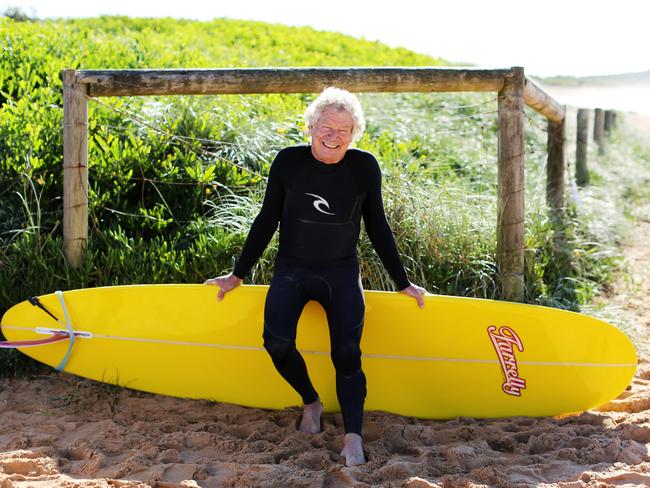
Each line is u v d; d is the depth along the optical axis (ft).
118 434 10.16
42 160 15.06
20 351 12.33
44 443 9.87
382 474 8.81
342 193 9.50
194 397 11.58
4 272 13.11
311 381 11.22
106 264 13.35
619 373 11.05
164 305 11.41
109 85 12.99
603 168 29.19
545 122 29.68
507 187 14.35
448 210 15.58
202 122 17.74
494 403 11.19
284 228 9.78
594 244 19.26
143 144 16.81
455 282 14.64
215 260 13.94
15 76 20.62
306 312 11.03
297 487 8.62
